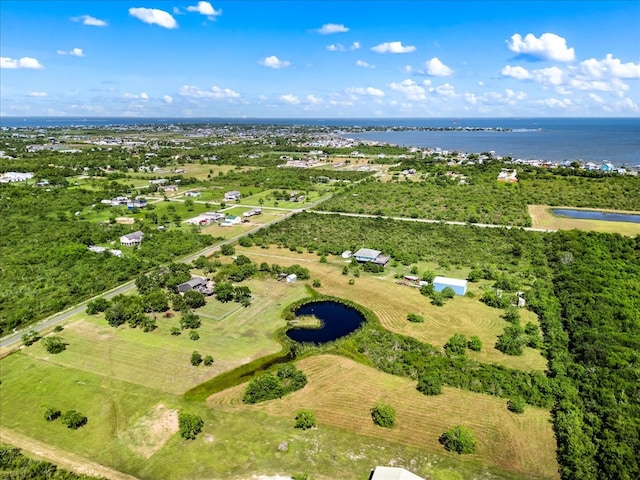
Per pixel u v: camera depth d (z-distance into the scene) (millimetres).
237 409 66625
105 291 111312
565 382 69938
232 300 104812
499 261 129500
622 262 123000
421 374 73875
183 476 54375
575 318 92000
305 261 132125
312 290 110438
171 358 80125
